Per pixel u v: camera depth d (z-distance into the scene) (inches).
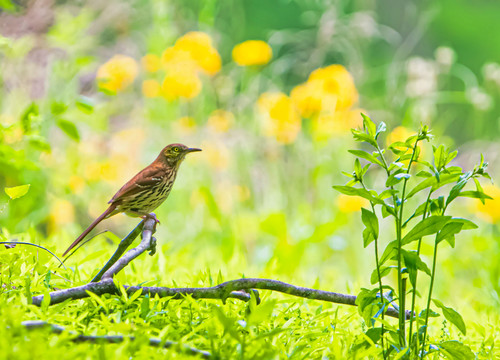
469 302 355.6
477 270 434.0
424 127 190.1
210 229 475.5
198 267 332.2
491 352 212.4
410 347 192.7
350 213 492.7
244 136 531.2
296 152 521.0
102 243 362.3
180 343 162.9
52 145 482.0
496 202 439.2
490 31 917.2
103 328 190.4
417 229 187.3
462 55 912.3
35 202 442.6
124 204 306.3
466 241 484.7
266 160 524.7
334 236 474.3
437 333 248.5
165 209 507.2
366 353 181.9
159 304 203.2
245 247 470.6
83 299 214.5
